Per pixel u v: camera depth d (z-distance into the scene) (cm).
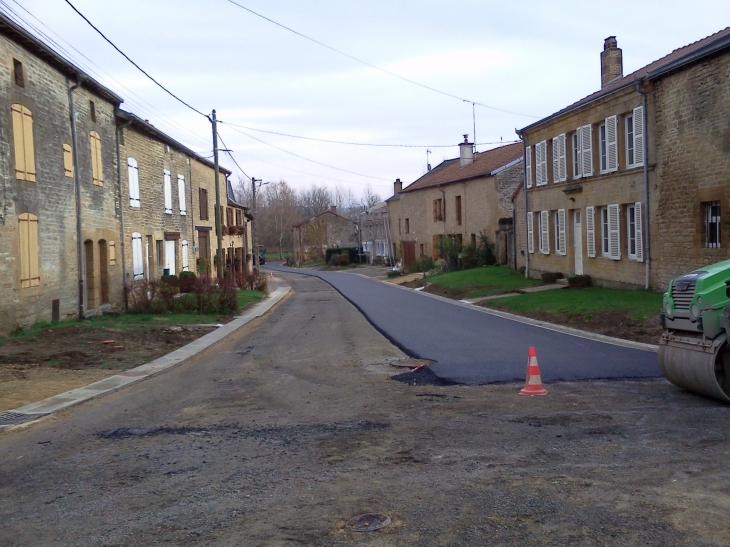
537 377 909
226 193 4491
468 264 4019
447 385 989
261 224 11206
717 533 447
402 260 5766
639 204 2006
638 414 774
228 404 923
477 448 662
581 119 2384
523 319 1880
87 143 2006
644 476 562
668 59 2106
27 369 1207
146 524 503
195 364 1317
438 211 4906
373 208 7856
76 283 1905
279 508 524
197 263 3478
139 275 2508
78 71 1866
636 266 2069
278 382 1072
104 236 2138
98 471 639
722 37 1644
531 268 2983
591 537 447
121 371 1220
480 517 488
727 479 549
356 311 2359
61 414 898
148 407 925
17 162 1548
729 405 805
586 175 2353
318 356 1327
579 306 1861
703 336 822
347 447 684
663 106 1867
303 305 2798
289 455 665
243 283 3556
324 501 535
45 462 677
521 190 3322
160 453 691
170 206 2988
